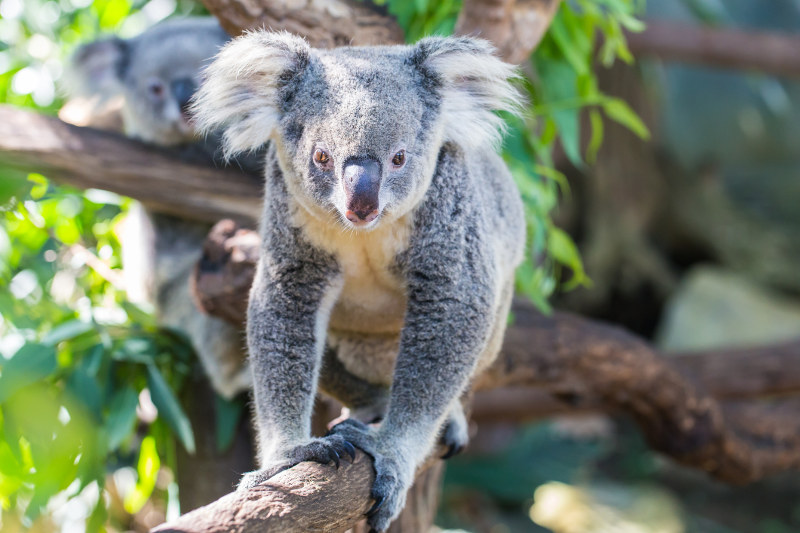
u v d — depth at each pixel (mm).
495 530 10820
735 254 15219
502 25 4605
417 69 3740
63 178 5195
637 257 15062
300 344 3859
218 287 4797
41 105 6898
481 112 3920
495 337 4523
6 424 4457
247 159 5598
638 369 6234
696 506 12500
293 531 3021
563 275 14992
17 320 4852
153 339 5836
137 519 7066
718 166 15328
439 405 3795
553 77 5664
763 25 14758
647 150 14539
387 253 3861
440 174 3838
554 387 6203
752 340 13820
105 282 6262
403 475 3537
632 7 5777
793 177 15398
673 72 14438
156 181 5395
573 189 14742
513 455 11625
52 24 6973
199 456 5980
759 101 14672
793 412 7363
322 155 3543
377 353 4496
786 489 12773
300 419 3768
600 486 12586
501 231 4270
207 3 4625
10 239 5492
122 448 6066
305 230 3812
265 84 3768
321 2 4660
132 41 6781
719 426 6637
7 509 5250
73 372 5055
